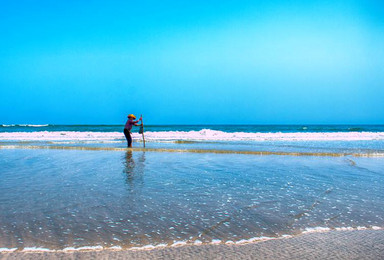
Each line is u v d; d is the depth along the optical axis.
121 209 4.84
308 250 3.35
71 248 3.37
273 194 5.90
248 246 3.45
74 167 9.26
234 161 10.80
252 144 18.62
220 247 3.42
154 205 5.08
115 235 3.76
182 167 9.32
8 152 13.67
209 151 13.88
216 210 4.82
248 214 4.63
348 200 5.49
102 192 5.97
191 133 29.75
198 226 4.10
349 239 3.69
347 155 12.88
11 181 7.05
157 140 21.72
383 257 3.19
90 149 15.21
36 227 4.01
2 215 4.50
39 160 10.88
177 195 5.77
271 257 3.16
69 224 4.14
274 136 26.59
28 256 3.15
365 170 8.95
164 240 3.62
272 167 9.42
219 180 7.29
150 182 6.99
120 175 7.89
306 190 6.27
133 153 13.45
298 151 14.16
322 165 9.94
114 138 24.19
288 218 4.46
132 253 3.24
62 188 6.32
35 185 6.61
